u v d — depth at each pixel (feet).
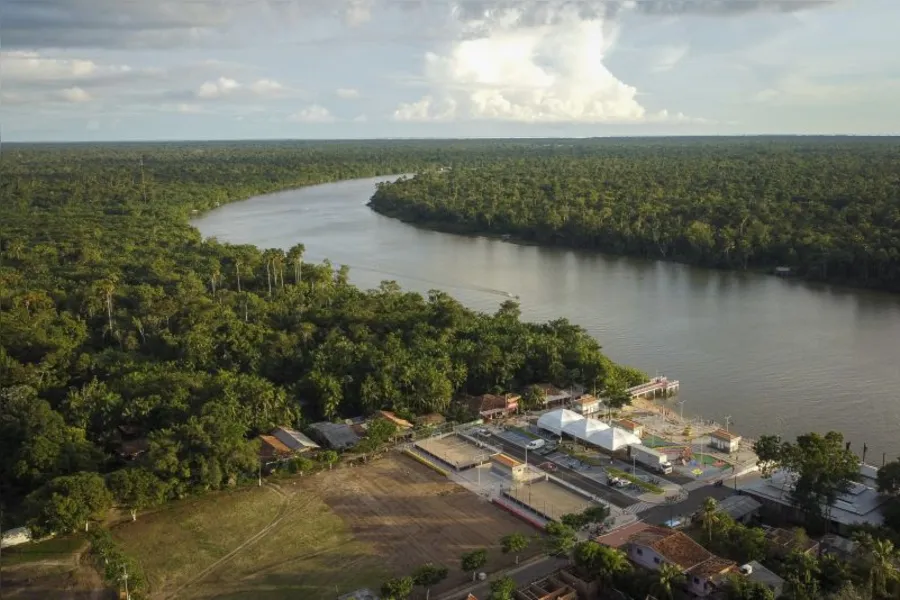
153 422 421.18
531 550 320.70
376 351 499.51
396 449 422.82
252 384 445.37
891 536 298.56
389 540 331.77
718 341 622.54
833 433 353.51
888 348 597.93
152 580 303.48
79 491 325.62
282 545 328.70
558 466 402.31
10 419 387.34
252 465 380.17
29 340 517.96
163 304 593.83
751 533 301.22
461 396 495.82
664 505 356.79
